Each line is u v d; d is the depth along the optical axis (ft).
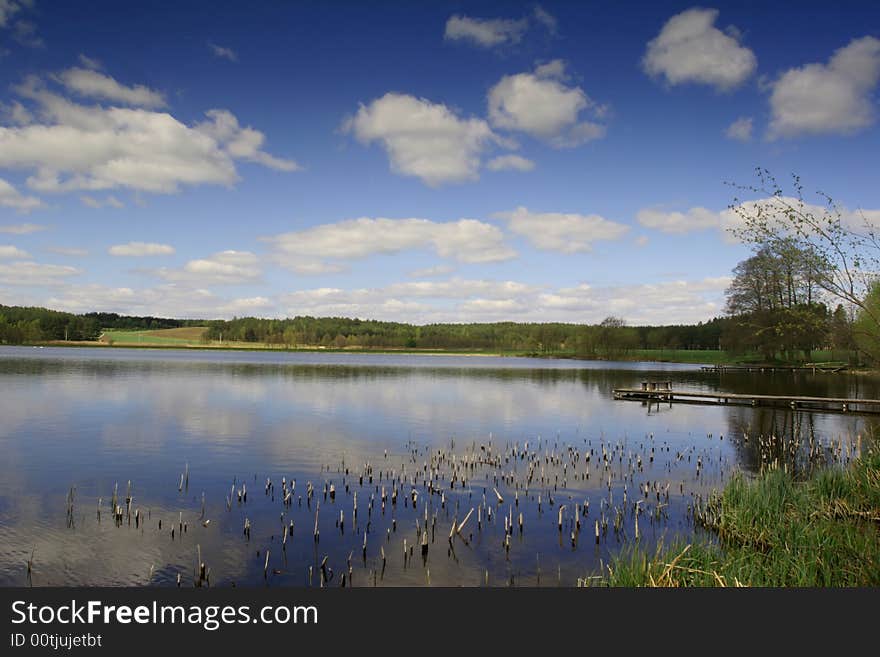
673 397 154.20
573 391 178.40
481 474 66.03
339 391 163.94
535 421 112.37
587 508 52.29
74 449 76.69
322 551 41.52
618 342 435.94
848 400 125.59
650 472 68.33
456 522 46.93
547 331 555.69
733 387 187.32
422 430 98.53
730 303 255.91
